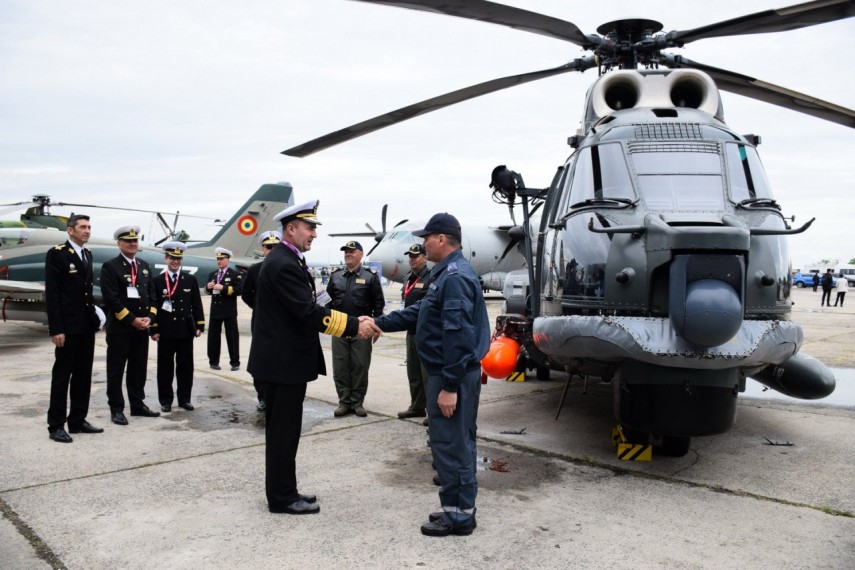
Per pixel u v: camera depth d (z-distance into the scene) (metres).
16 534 3.03
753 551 2.85
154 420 5.52
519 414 5.78
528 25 4.62
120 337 5.39
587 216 4.16
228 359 9.44
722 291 3.30
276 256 3.33
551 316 4.47
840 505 3.45
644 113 4.49
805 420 5.57
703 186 4.03
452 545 2.92
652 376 3.69
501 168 5.42
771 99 5.11
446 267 3.11
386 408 6.02
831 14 4.02
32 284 12.33
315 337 3.40
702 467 4.17
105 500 3.50
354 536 3.03
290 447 3.32
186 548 2.88
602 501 3.51
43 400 6.26
